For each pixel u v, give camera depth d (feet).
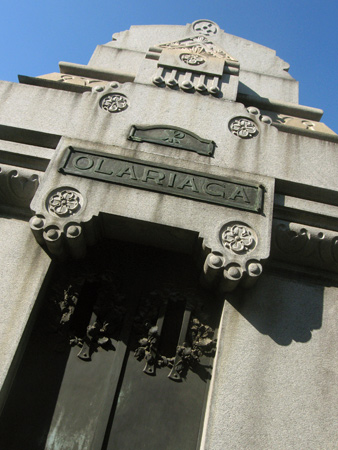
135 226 16.84
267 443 13.64
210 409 14.05
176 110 20.29
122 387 15.15
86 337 15.88
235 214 16.81
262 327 15.93
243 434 13.70
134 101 20.38
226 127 19.97
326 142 20.03
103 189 16.85
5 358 14.33
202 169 17.88
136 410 14.79
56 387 14.97
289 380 14.87
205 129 19.76
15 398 14.65
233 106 20.79
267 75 27.27
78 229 15.97
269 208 17.15
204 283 17.01
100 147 18.02
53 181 16.89
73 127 19.15
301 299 16.84
